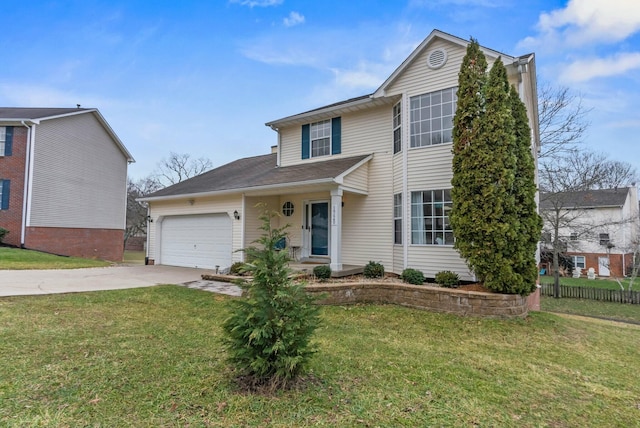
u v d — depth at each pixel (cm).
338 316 700
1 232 1645
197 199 1358
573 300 1670
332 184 988
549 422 333
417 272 884
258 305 352
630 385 440
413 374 426
